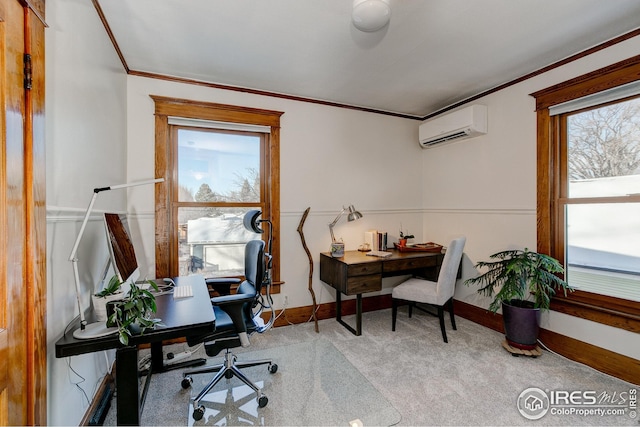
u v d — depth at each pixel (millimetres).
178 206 2707
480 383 1982
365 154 3469
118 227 1740
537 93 2504
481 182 3043
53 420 1195
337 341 2635
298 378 2055
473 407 1748
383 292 3527
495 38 2047
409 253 3176
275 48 2170
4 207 951
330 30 1949
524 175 2637
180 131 2715
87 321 1402
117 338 1217
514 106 2713
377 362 2262
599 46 2119
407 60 2355
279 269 3029
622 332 2010
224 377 2047
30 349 1044
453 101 3285
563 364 2215
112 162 2029
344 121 3344
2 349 931
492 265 2623
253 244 2137
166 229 2605
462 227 3260
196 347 2510
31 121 1061
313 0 1655
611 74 2053
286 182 3070
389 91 3000
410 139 3725
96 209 1701
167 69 2492
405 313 3373
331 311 3260
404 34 1992
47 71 1172
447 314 3371
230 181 2902
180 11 1753
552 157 2451
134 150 2500
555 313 2391
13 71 985
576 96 2250
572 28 1937
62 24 1297
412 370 2146
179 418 1673
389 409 1733
